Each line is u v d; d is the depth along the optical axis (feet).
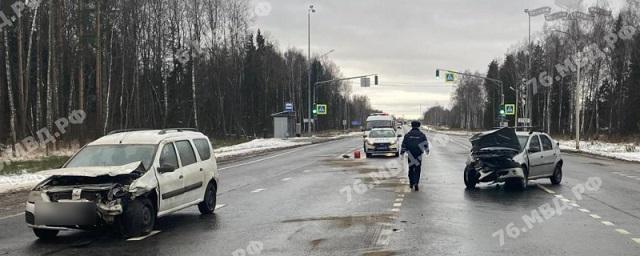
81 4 140.77
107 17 150.61
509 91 333.62
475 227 35.63
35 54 173.99
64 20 140.77
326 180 66.03
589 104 235.40
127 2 167.22
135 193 32.45
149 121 198.59
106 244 31.01
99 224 31.68
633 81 216.13
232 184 62.59
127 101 181.78
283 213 41.60
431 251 28.84
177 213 41.88
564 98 303.89
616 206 45.14
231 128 238.27
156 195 34.30
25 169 80.07
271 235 33.22
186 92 214.07
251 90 273.54
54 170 34.09
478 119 431.84
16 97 165.48
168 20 185.57
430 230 34.55
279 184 62.18
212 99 228.02
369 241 31.30
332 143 194.80
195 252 28.99
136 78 179.22
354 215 40.29
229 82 224.74
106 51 164.55
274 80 295.89
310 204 46.14
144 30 180.55
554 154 61.82
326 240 31.65
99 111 137.80
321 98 409.90
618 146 156.46
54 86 126.82
